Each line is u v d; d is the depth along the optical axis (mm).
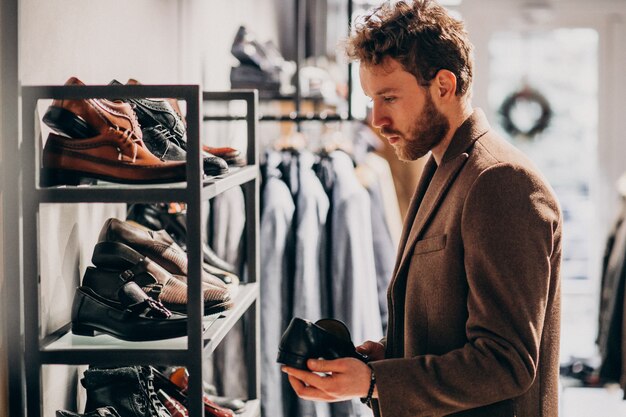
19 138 1465
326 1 4984
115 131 1497
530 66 5723
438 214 1580
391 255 3105
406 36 1537
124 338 1517
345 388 1518
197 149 1457
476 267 1462
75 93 1476
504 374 1425
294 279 2729
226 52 3480
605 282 4379
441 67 1551
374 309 2816
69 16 1761
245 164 2188
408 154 1633
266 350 2703
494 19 5703
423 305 1584
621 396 4633
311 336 1564
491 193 1472
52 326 1664
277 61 3281
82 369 1901
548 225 1473
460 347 1544
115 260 1608
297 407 2740
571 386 4551
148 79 2398
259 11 4172
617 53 5656
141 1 2322
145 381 1636
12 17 1451
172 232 2215
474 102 5758
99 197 1469
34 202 1478
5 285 1478
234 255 2695
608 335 4195
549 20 5676
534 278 1444
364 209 2799
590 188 5742
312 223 2729
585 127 5723
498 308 1442
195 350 1484
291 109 4016
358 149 3744
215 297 1688
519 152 1557
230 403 2074
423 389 1469
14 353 1480
